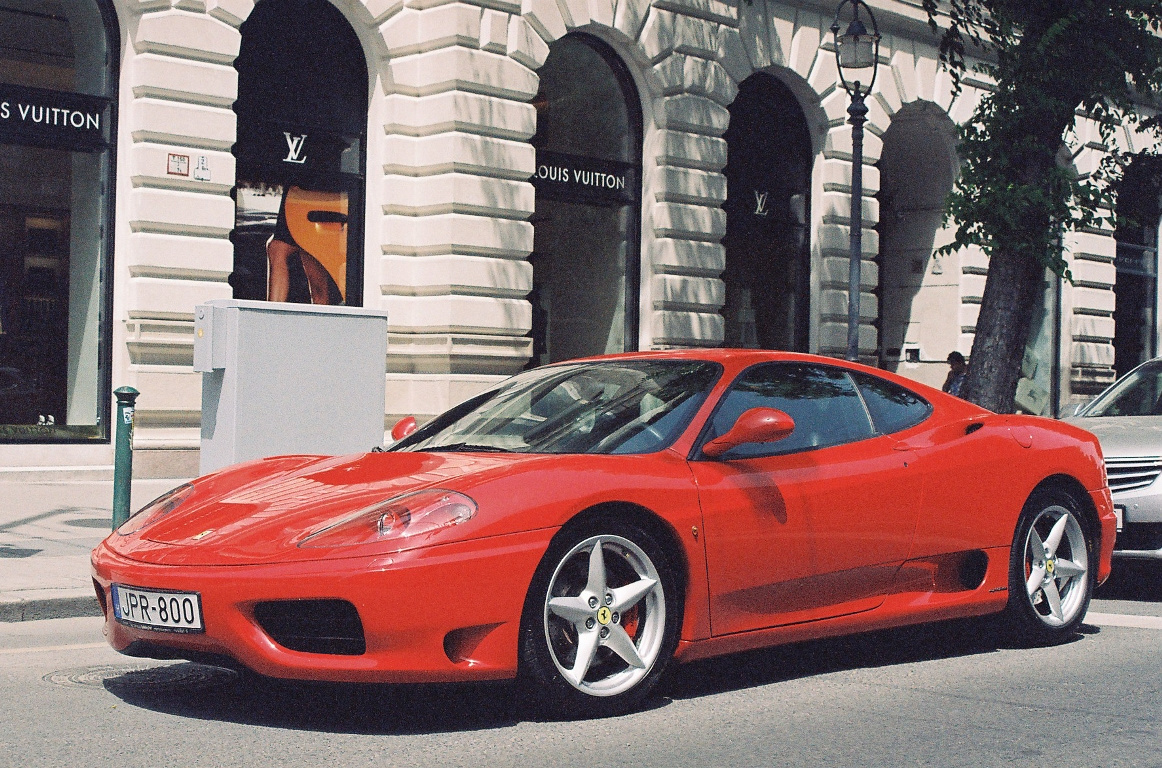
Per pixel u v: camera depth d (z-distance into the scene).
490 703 4.60
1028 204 12.46
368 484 4.53
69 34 12.78
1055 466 5.92
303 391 8.46
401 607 3.98
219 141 12.93
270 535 4.21
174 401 12.72
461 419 5.51
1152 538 7.53
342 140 14.18
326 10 14.05
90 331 12.91
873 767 3.88
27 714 4.44
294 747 4.01
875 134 18.67
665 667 4.58
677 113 16.23
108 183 12.95
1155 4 12.84
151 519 4.72
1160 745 4.17
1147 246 24.55
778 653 5.69
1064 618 5.96
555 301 15.68
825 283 18.36
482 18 14.17
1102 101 13.20
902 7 18.64
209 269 12.89
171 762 3.82
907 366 21.27
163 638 4.21
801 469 5.04
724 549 4.71
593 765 3.84
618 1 15.58
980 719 4.49
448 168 14.05
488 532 4.13
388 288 14.21
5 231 12.52
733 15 16.86
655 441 4.84
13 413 12.55
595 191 16.03
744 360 5.29
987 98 13.17
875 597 5.27
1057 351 22.80
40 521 9.66
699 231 16.55
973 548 5.55
